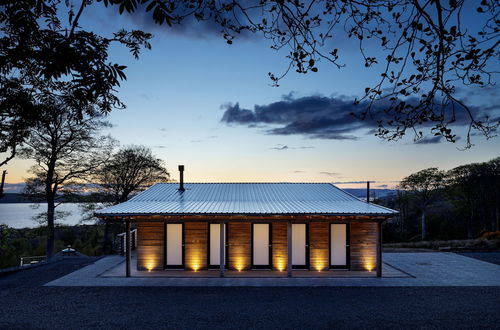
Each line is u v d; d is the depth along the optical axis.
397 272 11.79
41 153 17.53
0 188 7.25
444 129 3.10
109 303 8.63
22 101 4.46
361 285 10.16
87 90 3.35
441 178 32.72
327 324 7.25
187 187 16.47
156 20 2.93
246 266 12.19
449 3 2.72
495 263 13.38
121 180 24.38
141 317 7.66
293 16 3.15
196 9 3.15
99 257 15.15
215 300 8.84
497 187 32.09
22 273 11.97
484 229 31.94
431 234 34.47
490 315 7.71
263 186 16.73
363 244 12.12
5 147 5.33
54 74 3.21
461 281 10.59
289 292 9.52
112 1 2.81
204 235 12.31
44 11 3.25
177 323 7.31
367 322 7.35
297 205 12.48
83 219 20.89
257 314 7.83
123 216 10.96
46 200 18.73
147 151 25.11
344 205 12.45
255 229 12.28
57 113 4.77
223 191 15.62
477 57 2.80
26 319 7.56
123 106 3.77
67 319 7.55
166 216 11.20
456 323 7.27
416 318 7.56
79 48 3.18
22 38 3.34
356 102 3.37
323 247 12.16
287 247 11.90
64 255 17.48
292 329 7.00
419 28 2.97
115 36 3.62
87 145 18.72
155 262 12.27
